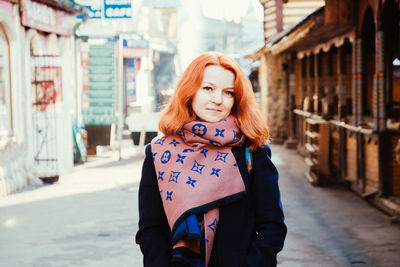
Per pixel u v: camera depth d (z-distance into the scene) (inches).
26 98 382.0
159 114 81.7
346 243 220.1
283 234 75.8
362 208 292.7
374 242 221.3
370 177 315.3
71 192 344.2
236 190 74.3
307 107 560.1
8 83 362.0
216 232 73.9
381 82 287.0
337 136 385.1
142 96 906.1
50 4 418.9
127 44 824.3
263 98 760.3
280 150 639.1
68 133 392.5
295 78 693.9
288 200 317.7
